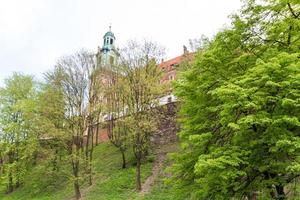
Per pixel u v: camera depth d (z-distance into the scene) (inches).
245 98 519.2
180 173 716.0
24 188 1919.3
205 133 606.5
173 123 1823.3
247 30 668.1
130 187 1492.4
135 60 1750.7
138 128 1541.6
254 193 593.0
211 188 589.0
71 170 1811.0
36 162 2053.4
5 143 2003.0
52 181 1871.3
